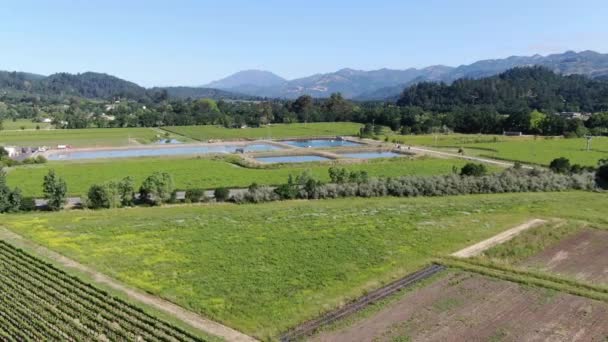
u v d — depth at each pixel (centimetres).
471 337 3278
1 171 6969
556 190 8750
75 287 4078
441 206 7212
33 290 4000
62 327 3391
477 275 4428
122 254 4959
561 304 3809
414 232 5812
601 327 3431
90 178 9562
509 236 5738
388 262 4772
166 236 5591
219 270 4534
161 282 4228
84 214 6656
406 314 3644
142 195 7525
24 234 5609
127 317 3572
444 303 3831
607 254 5128
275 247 5216
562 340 3247
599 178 9238
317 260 4809
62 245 5209
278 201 7675
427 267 4684
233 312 3669
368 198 7919
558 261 4916
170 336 3316
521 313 3650
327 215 6600
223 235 5638
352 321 3531
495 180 8600
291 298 3922
